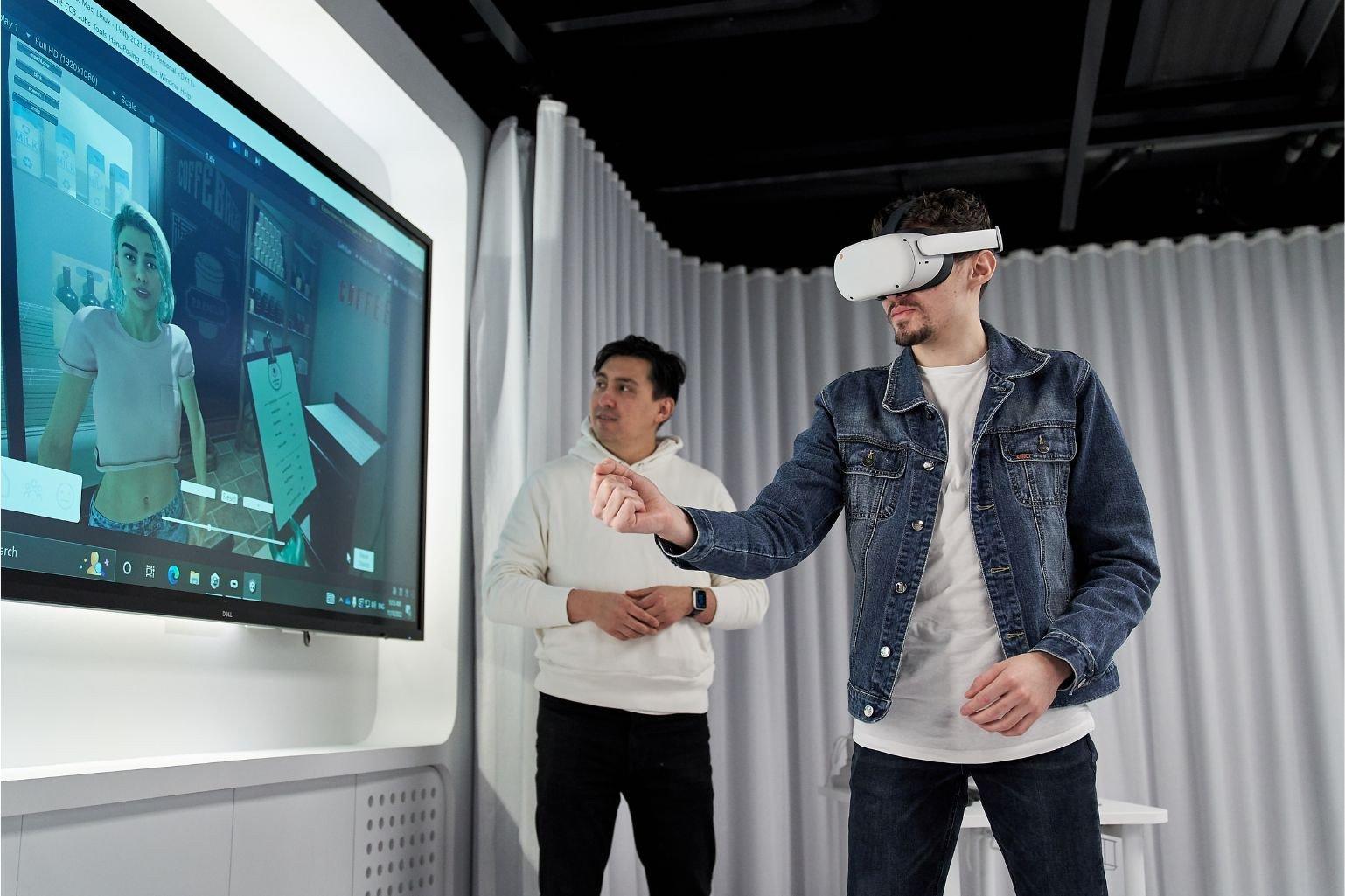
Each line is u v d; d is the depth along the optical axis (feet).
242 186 7.70
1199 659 13.10
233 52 8.43
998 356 5.47
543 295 10.36
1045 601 5.13
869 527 5.44
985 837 7.90
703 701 8.13
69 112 6.20
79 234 6.20
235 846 6.68
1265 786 12.85
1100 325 14.19
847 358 14.66
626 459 8.62
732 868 13.07
